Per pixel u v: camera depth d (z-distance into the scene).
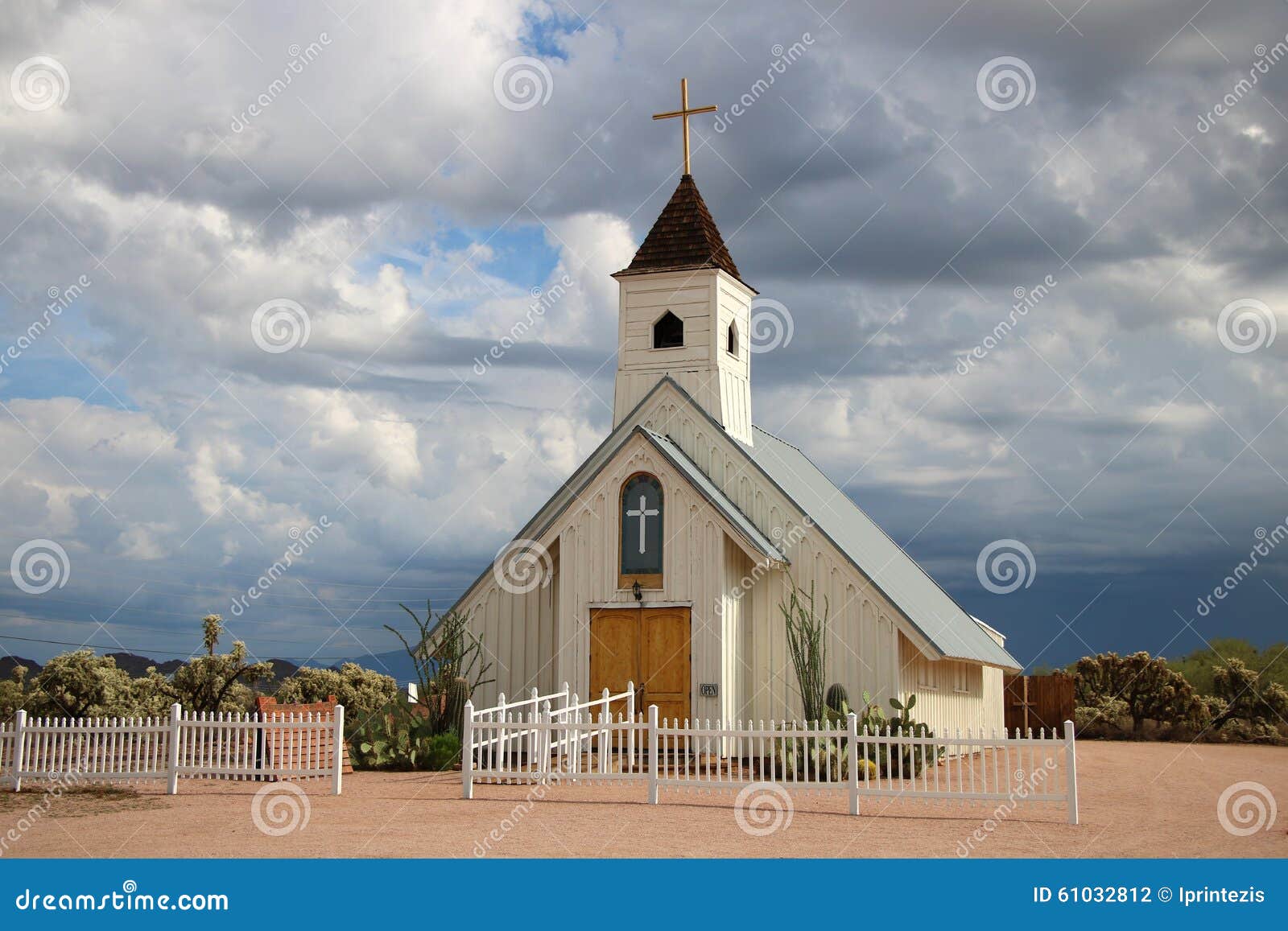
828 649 27.89
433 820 17.50
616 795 20.20
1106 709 43.06
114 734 21.38
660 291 31.55
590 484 28.22
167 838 16.00
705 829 16.83
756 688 28.23
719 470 29.73
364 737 25.12
